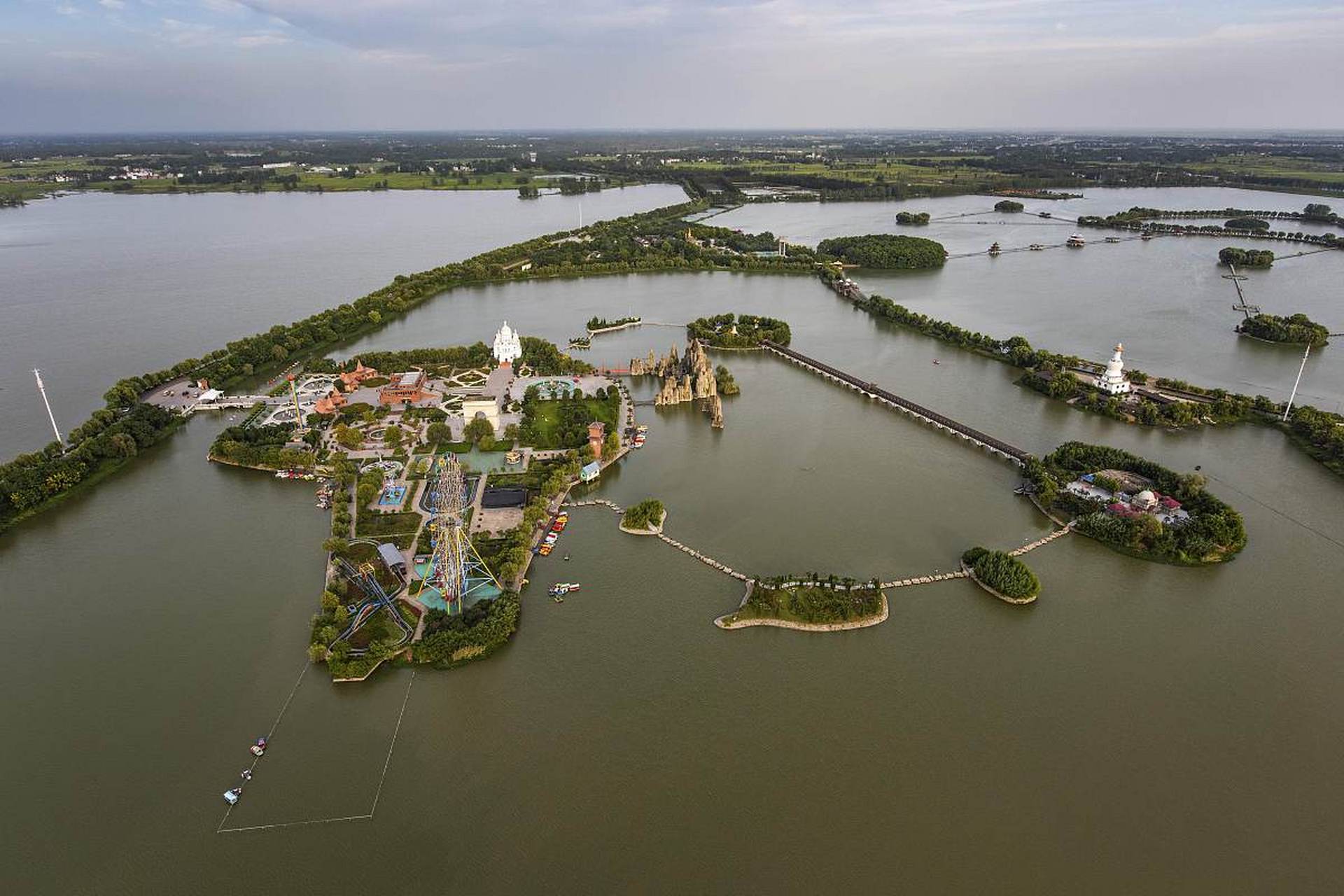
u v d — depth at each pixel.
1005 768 137.38
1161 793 133.25
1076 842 124.38
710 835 124.88
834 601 174.00
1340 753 141.38
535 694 152.62
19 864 120.75
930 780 134.88
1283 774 137.12
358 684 155.38
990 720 147.50
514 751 140.12
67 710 148.62
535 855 121.56
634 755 139.25
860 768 137.00
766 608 173.00
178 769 136.50
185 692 153.12
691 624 171.62
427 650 159.00
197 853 122.06
